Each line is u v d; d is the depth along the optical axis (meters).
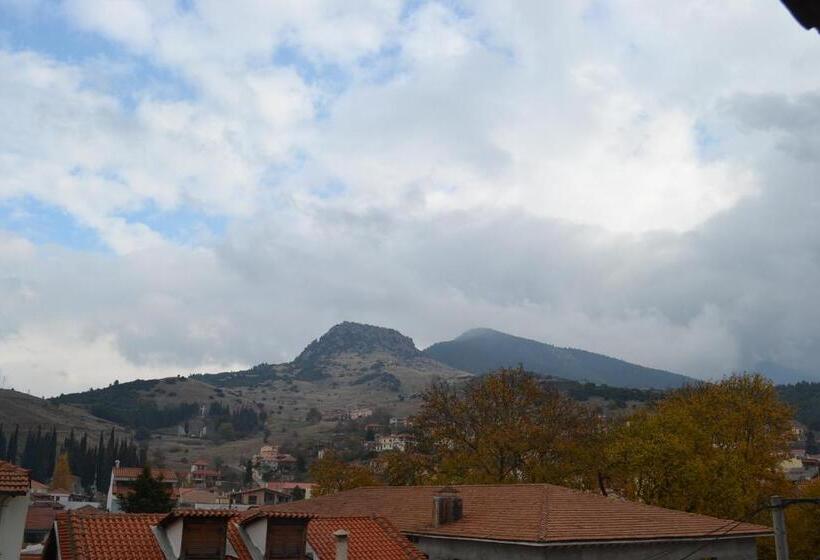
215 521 24.06
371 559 27.30
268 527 25.31
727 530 33.66
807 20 3.61
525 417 63.34
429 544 34.31
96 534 24.27
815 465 129.75
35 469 158.25
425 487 42.19
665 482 51.56
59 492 120.56
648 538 30.58
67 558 22.66
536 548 28.31
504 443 59.06
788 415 58.09
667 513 34.88
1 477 23.70
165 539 24.59
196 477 182.25
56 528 24.73
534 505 32.88
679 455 50.78
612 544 29.88
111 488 124.69
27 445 165.38
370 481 72.88
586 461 59.66
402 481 65.38
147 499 74.75
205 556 23.70
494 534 30.36
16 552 23.52
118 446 195.75
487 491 37.97
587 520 31.27
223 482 180.12
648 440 52.41
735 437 57.47
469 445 64.19
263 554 25.05
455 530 32.81
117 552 23.52
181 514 23.55
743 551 34.91
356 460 195.38
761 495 54.28
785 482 56.25
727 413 58.31
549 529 29.16
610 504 34.59
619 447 54.00
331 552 27.02
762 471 55.53
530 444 59.88
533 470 59.19
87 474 157.00
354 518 30.39
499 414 64.38
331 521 29.66
